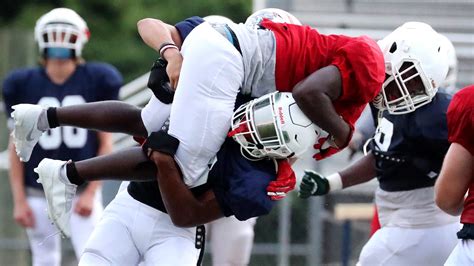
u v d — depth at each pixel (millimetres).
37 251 25562
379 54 16375
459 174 16688
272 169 16656
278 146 16078
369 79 16109
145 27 16953
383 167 19750
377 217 20625
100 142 24906
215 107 16141
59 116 17359
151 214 17297
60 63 24875
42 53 25031
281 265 28906
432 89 17891
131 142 31016
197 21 17328
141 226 17250
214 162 16547
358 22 30953
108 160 16750
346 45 16234
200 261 17453
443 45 17984
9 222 31391
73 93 24938
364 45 16188
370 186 28516
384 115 19625
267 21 16781
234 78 16203
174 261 17047
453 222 19641
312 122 16125
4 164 31500
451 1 32000
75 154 24719
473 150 16672
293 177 16688
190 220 16547
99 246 17234
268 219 29078
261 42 16422
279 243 28828
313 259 28688
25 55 36125
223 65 16141
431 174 19312
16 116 17328
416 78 17812
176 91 16406
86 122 17344
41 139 24641
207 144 16234
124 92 30656
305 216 28922
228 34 16359
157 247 17219
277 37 16469
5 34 36250
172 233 17281
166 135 16344
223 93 16203
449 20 31906
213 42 16203
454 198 16828
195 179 16469
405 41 17734
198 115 16156
